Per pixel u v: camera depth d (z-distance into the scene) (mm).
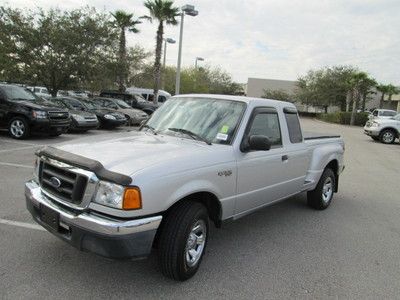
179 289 3920
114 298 3668
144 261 4426
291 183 5871
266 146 4488
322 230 6027
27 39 22656
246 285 4121
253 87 74625
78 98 19609
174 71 55375
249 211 5074
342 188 9328
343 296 4051
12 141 12648
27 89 14750
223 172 4355
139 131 5219
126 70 27859
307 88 63531
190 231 3930
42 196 4008
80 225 3514
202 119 4980
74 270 4125
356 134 28562
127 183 3428
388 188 9609
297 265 4707
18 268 4090
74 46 23297
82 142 4352
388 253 5281
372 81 49094
